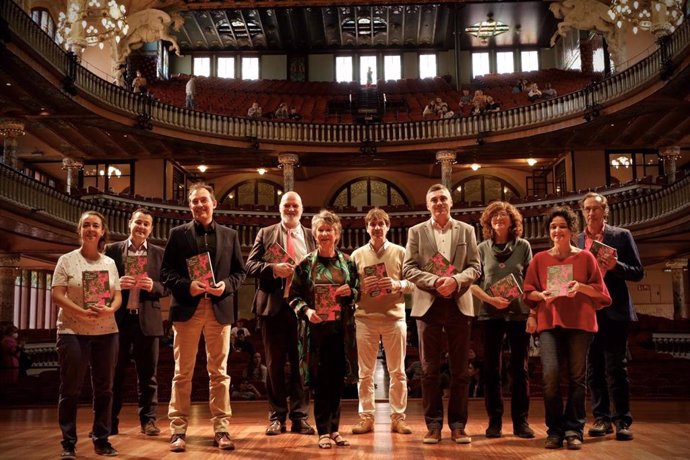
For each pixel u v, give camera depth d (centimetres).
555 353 504
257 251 581
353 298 521
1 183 1443
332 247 528
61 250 1945
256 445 502
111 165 2348
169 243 531
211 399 518
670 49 1714
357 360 514
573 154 2352
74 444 466
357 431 557
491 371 540
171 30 2972
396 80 3017
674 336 1784
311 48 3222
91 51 2206
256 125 2319
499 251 558
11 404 978
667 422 609
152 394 581
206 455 467
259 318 573
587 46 2770
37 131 2030
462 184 2677
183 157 2395
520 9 2809
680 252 2120
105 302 476
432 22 2978
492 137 2277
